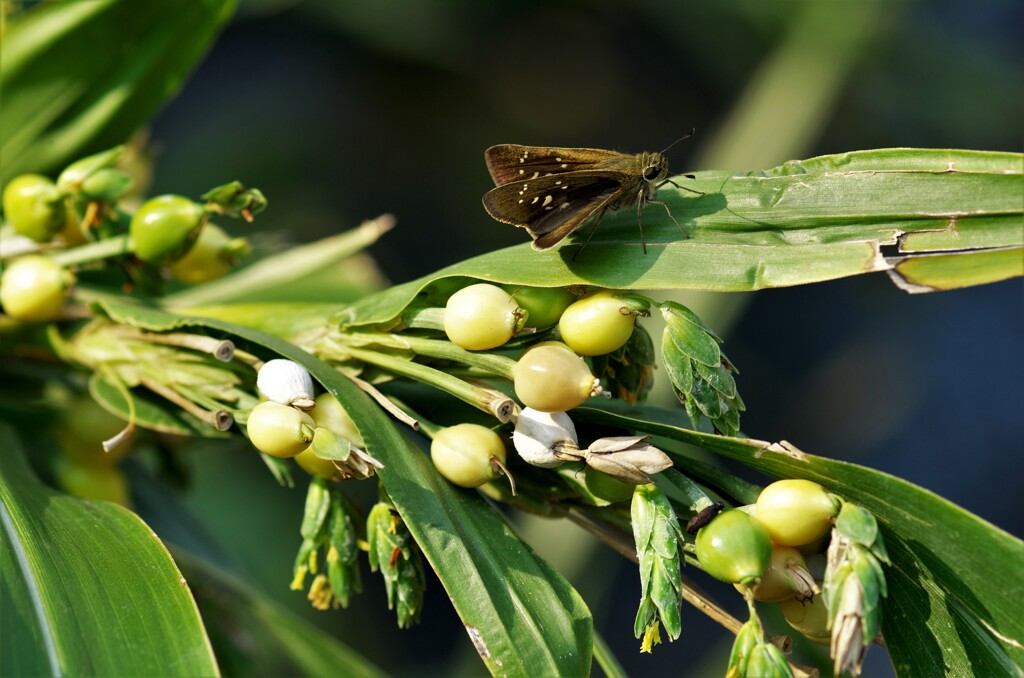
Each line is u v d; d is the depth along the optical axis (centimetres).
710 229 38
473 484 38
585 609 38
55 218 41
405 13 103
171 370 40
